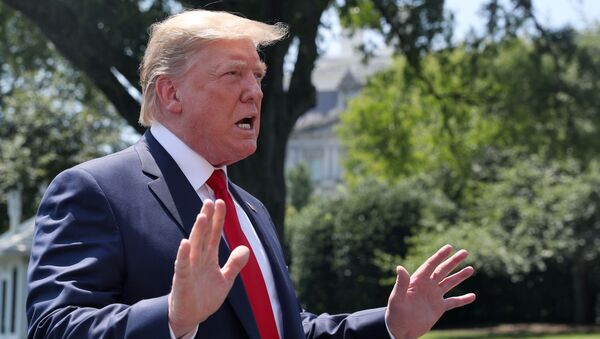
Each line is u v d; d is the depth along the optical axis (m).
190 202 2.31
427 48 10.91
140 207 2.24
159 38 2.40
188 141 2.38
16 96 18.75
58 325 1.96
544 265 23.22
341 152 58.25
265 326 2.30
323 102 61.22
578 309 25.08
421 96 12.63
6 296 11.54
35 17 8.09
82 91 12.66
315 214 26.91
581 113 12.13
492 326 25.38
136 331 1.87
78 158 18.83
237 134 2.35
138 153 2.38
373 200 26.25
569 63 11.98
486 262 22.55
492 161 25.14
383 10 10.80
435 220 24.95
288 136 8.60
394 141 14.70
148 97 2.44
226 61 2.32
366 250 26.06
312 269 26.72
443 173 25.14
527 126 12.58
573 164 23.14
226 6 7.86
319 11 8.70
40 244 2.17
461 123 12.77
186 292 1.82
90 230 2.17
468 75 11.77
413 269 22.72
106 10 7.97
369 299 26.12
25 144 18.62
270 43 2.57
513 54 12.46
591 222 23.20
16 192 12.87
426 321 2.47
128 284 2.17
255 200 2.82
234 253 1.91
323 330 2.62
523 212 22.89
